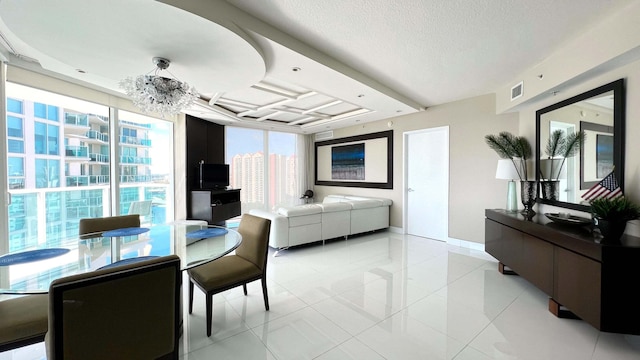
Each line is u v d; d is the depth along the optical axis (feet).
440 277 9.90
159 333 4.04
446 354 5.65
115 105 12.54
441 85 11.93
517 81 10.94
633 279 5.62
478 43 8.09
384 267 10.96
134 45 6.70
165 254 6.25
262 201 22.27
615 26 6.57
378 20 6.89
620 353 5.67
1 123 7.96
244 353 5.71
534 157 10.84
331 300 8.11
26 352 5.79
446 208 14.82
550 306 7.41
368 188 19.57
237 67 8.22
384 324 6.80
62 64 8.66
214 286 6.49
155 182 16.22
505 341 6.10
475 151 13.56
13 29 5.89
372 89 11.32
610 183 7.20
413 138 16.69
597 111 7.73
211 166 18.13
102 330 3.51
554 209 9.77
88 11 5.22
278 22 6.99
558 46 8.23
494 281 9.53
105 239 7.42
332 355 5.63
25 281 4.79
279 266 11.10
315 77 9.95
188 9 5.30
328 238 14.33
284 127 21.72
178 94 7.45
